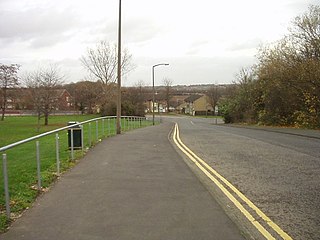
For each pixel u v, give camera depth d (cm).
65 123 4694
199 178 832
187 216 556
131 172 889
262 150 1356
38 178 711
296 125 3066
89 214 564
